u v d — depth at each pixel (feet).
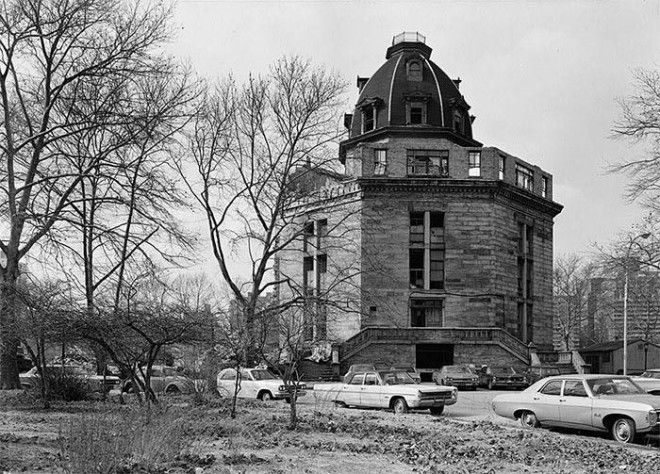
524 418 60.29
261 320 82.12
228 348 77.15
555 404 56.95
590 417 54.03
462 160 177.68
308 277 189.26
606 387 55.83
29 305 64.75
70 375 79.92
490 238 173.47
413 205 173.88
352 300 134.72
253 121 129.59
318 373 152.87
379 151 179.42
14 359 90.07
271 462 37.76
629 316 227.81
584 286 272.92
